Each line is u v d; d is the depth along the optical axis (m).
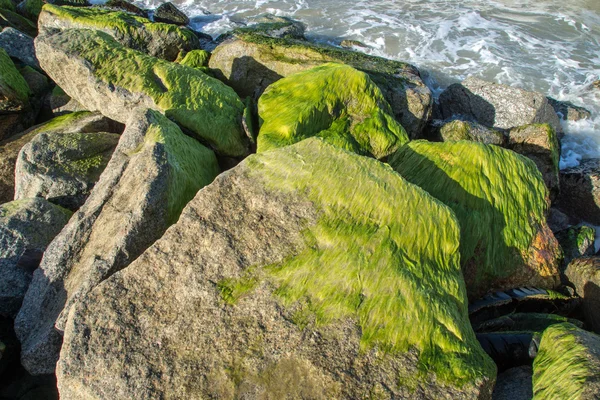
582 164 2.36
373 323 1.15
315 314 1.17
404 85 2.47
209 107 2.14
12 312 1.51
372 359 1.09
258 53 2.68
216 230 1.31
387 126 2.10
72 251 1.48
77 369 1.13
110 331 1.18
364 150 2.04
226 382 1.09
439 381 1.06
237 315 1.18
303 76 2.25
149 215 1.41
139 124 1.75
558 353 1.12
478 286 1.60
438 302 1.20
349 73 2.15
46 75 2.81
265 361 1.10
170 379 1.10
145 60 2.24
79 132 2.11
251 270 1.25
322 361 1.09
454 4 4.04
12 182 2.05
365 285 1.21
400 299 1.18
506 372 1.23
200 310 1.20
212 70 2.78
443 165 1.73
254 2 4.21
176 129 1.87
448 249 1.33
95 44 2.26
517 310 1.57
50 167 1.82
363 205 1.34
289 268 1.24
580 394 0.96
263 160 1.46
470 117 2.68
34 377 1.41
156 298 1.23
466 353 1.11
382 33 3.57
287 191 1.37
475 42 3.44
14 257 1.52
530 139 2.25
